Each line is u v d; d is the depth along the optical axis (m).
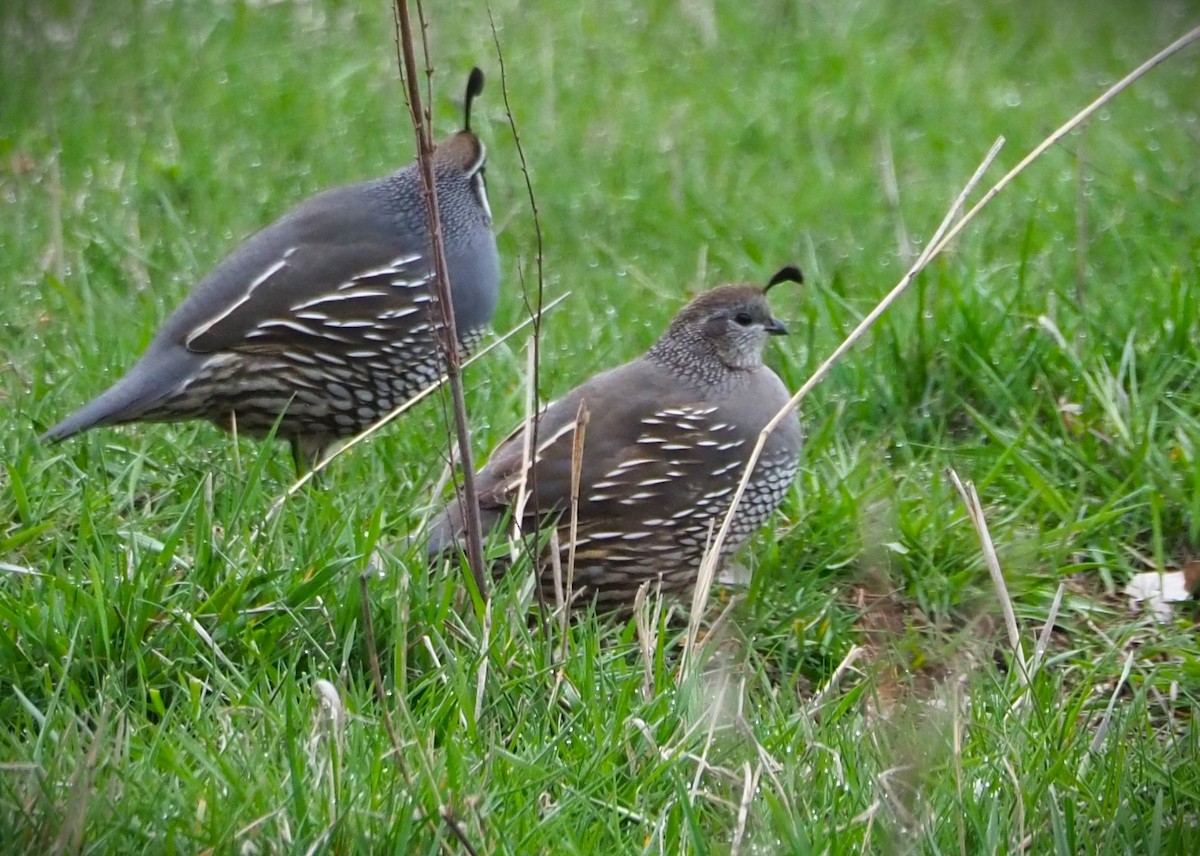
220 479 9.03
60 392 10.04
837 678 7.37
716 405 8.70
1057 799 6.30
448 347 7.36
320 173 14.05
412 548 7.62
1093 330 10.37
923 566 8.67
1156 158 14.07
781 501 8.91
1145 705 7.17
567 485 8.48
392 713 6.59
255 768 6.08
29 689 6.81
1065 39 17.17
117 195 13.44
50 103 14.17
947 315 10.44
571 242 13.17
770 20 17.56
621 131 14.98
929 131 14.89
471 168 10.23
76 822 5.52
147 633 7.09
